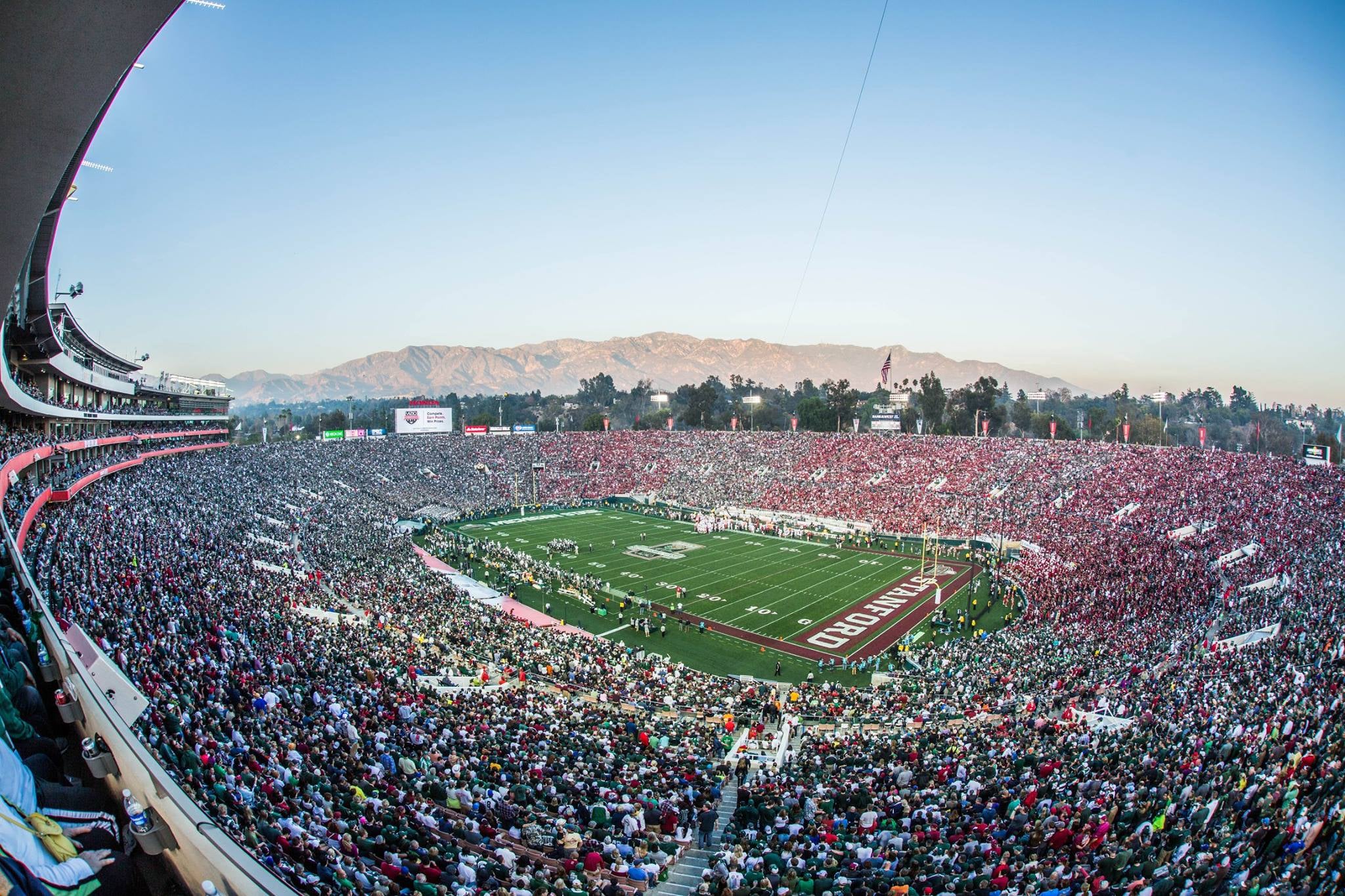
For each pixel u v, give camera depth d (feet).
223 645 79.25
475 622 136.05
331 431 334.44
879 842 55.06
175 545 126.00
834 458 305.94
